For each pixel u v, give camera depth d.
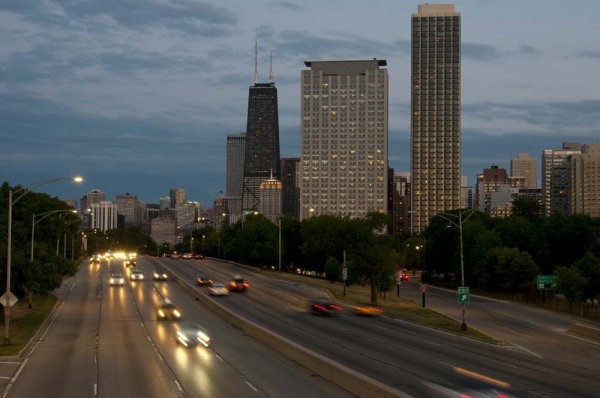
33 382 34.22
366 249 88.44
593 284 87.69
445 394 30.77
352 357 42.72
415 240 180.75
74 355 43.38
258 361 40.47
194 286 103.75
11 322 61.38
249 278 122.31
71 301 82.50
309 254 142.25
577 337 60.69
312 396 30.11
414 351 46.53
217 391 31.48
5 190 90.12
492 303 99.69
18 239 77.25
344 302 84.25
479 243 122.56
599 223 129.62
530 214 165.62
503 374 38.12
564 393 32.94
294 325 60.97
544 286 98.94
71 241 155.38
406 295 112.75
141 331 56.09
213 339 50.78
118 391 31.70
